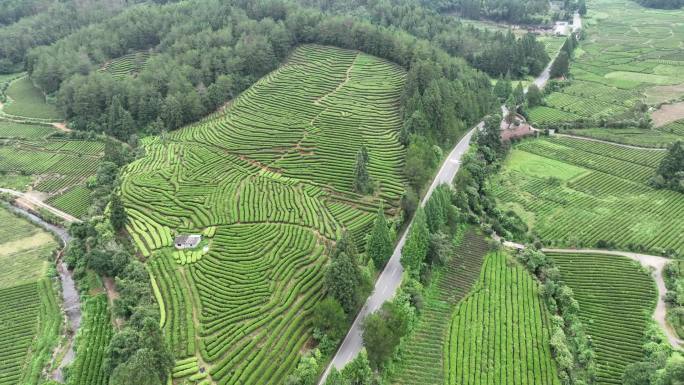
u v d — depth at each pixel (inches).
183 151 6530.5
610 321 4072.3
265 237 4756.4
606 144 6884.8
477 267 4704.7
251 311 3914.9
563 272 4616.1
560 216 5369.1
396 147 6240.2
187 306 3964.1
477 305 4242.1
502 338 3905.0
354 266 3941.9
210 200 5388.8
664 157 6289.4
